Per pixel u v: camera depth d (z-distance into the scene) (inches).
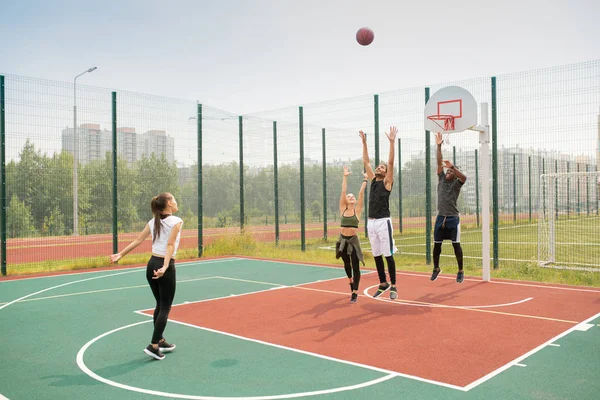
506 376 193.0
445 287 399.9
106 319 297.9
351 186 963.3
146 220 606.9
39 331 269.7
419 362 211.2
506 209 1055.0
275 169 730.2
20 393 178.4
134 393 177.5
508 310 313.4
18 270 524.7
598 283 414.9
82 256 638.5
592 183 839.1
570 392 176.4
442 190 386.9
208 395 175.0
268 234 748.6
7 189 503.5
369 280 442.9
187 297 365.1
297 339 249.1
